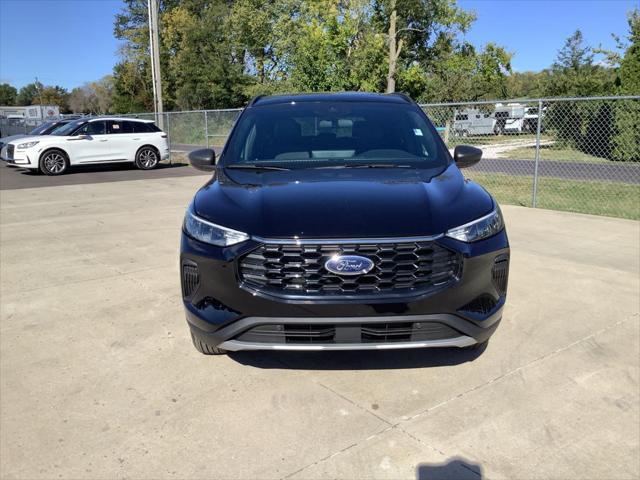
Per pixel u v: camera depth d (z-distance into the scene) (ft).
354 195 10.38
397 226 9.49
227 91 136.26
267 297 9.34
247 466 8.31
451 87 110.83
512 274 17.57
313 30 81.30
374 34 89.10
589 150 62.34
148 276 17.76
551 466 8.25
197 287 10.09
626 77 61.26
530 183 42.83
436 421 9.42
